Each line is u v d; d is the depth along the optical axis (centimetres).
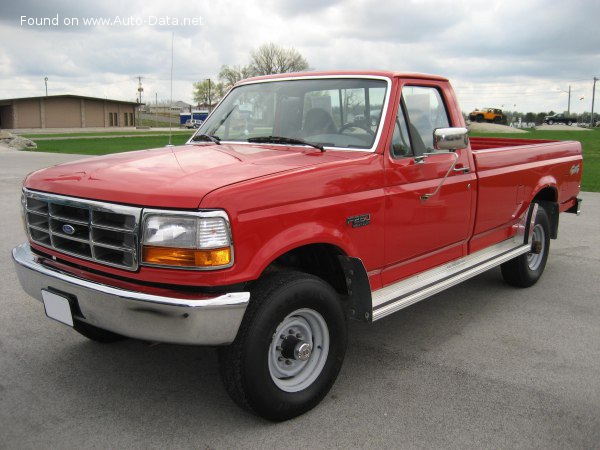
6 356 413
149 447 305
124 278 304
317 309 331
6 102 6538
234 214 289
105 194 307
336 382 380
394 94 398
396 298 390
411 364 409
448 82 465
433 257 448
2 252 692
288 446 307
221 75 7025
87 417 334
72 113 7050
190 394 362
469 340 455
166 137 4156
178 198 286
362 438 315
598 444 312
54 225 338
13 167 1738
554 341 455
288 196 315
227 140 443
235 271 292
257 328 303
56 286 328
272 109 441
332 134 405
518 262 568
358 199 357
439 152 436
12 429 320
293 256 380
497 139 727
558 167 607
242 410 343
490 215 502
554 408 349
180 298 286
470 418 336
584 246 777
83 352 421
